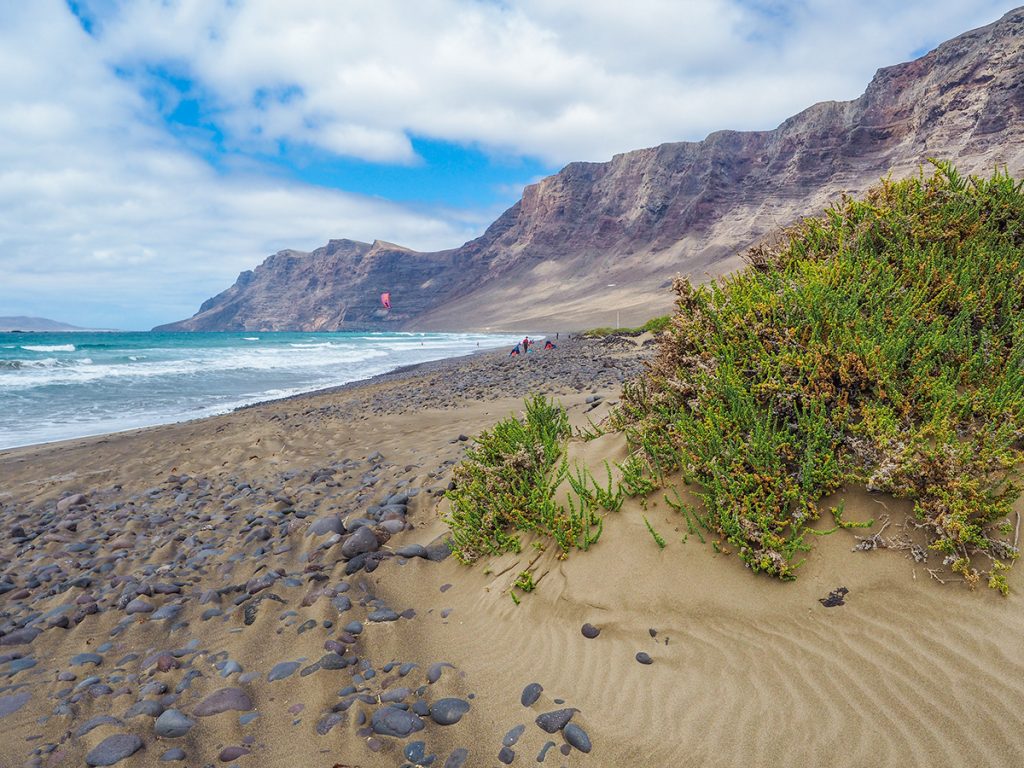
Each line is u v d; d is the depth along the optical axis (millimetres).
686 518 4012
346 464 9477
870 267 5188
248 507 7633
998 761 2377
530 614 3906
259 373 33844
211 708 3299
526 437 5828
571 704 3061
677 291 5645
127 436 14086
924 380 4051
